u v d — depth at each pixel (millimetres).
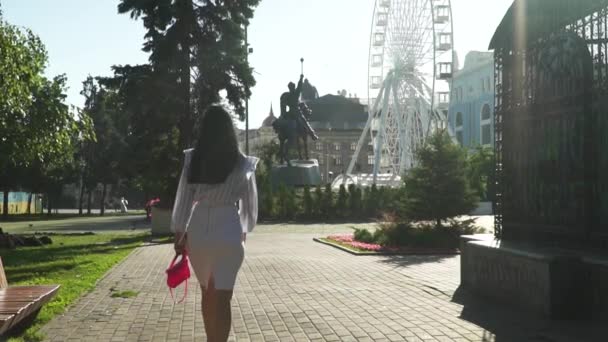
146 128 28797
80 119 18375
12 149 17406
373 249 18016
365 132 53812
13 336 6570
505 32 9781
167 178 29562
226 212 4676
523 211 9398
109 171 64938
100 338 6711
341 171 132625
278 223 37438
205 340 6613
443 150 20344
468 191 20172
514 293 8305
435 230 19906
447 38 41781
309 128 47625
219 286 4562
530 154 9172
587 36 7914
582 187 7910
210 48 27500
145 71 27656
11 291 7090
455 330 6930
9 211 69438
